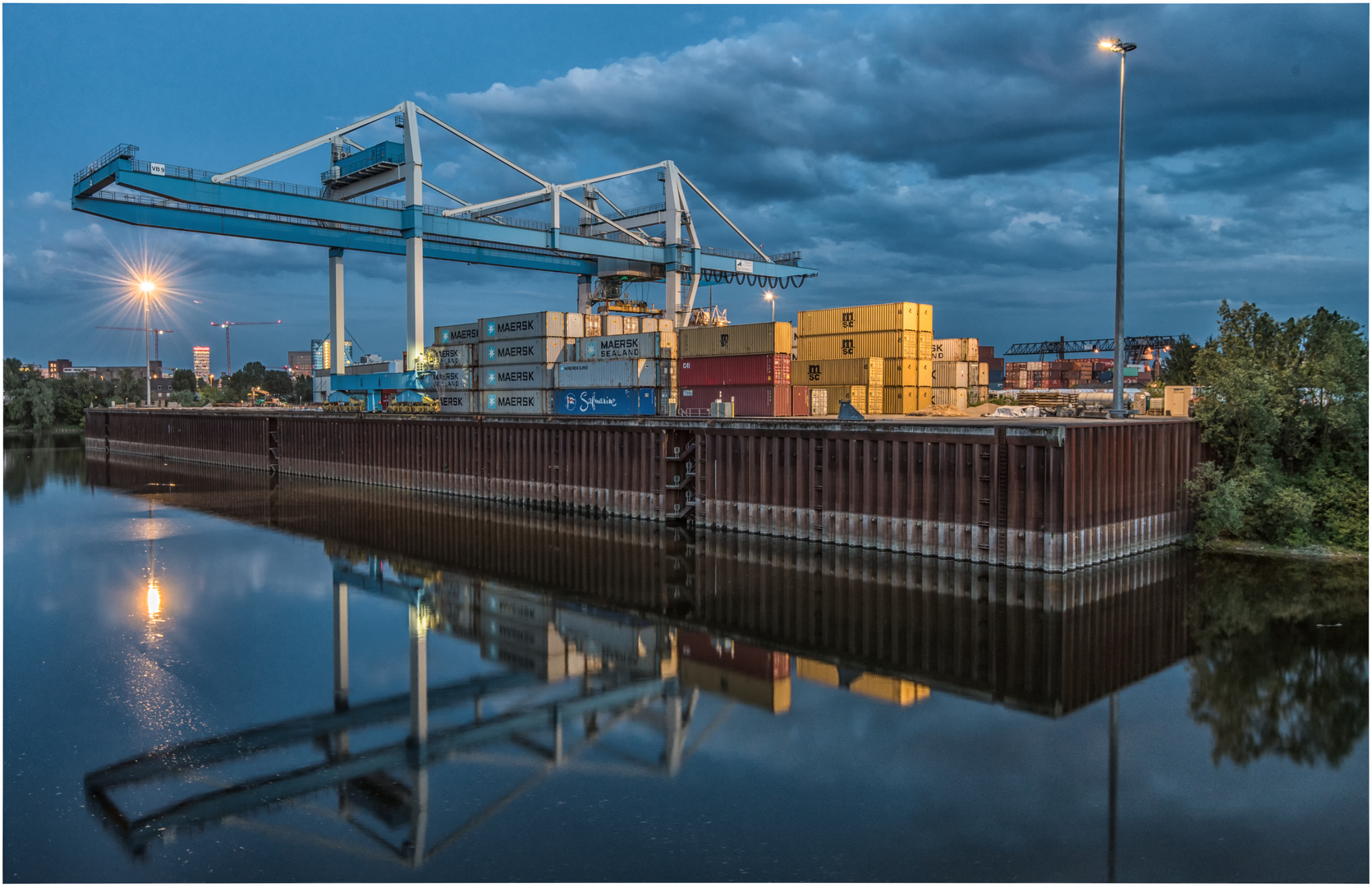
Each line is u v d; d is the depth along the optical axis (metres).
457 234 76.50
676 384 54.22
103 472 80.06
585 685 22.45
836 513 36.16
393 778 16.86
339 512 52.62
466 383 66.44
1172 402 42.78
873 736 18.52
